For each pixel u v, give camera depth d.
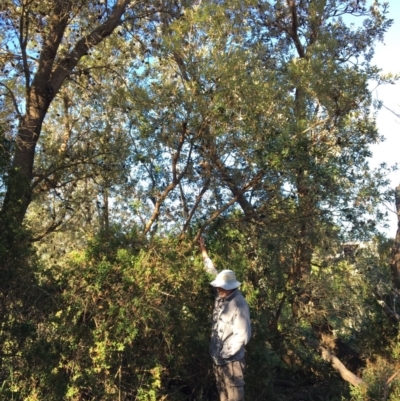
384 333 8.83
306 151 6.47
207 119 6.41
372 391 6.93
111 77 8.57
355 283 8.44
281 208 7.11
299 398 7.66
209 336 6.11
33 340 5.09
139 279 5.60
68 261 5.91
